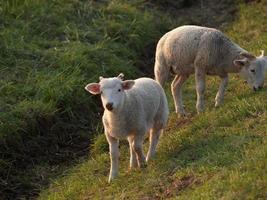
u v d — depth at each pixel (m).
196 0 23.38
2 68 16.16
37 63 16.70
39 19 19.03
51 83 15.62
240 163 9.75
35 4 19.58
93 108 15.83
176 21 22.05
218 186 9.23
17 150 13.77
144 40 19.78
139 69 18.45
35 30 18.42
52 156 14.01
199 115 13.46
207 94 15.35
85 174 12.73
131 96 11.21
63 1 20.56
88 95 15.92
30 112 14.53
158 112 12.15
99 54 17.70
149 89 11.83
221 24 21.52
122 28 19.62
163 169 11.04
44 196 12.30
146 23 20.42
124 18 20.53
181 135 12.45
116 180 11.44
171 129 13.63
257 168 9.27
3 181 13.02
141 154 11.59
